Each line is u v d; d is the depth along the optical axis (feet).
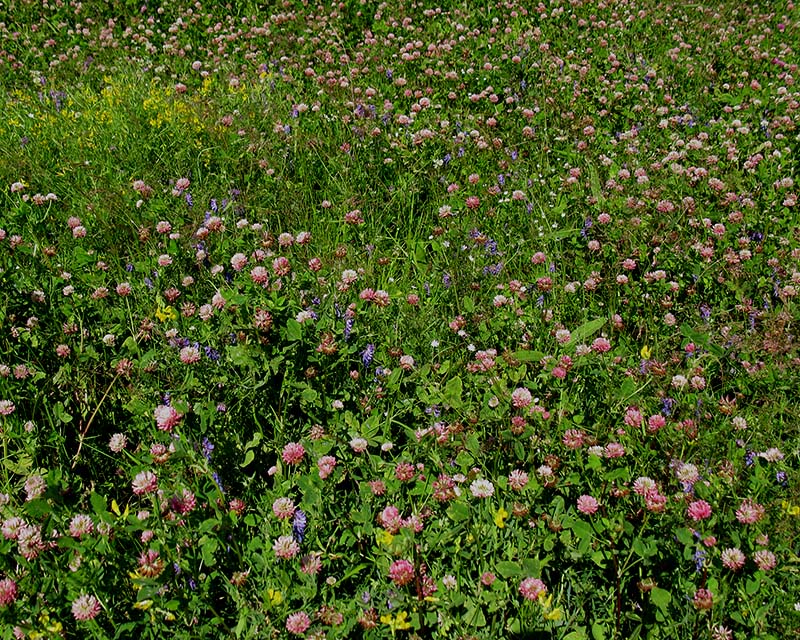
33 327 12.07
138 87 23.89
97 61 28.58
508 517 9.29
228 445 10.21
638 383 11.83
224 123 20.39
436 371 12.04
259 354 11.14
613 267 15.01
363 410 11.10
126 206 16.83
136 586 8.43
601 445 10.44
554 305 13.98
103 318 12.94
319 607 8.49
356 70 25.84
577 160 19.65
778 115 23.11
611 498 9.59
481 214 17.12
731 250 15.47
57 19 32.14
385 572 8.79
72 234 15.93
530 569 8.32
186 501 8.66
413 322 13.19
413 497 9.83
